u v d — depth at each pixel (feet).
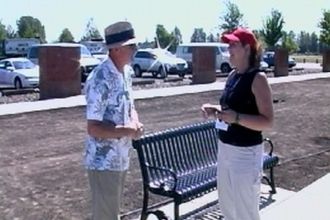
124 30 13.19
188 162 20.65
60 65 67.21
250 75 14.15
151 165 18.69
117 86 13.26
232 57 14.40
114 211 13.84
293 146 36.68
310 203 22.31
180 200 17.75
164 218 18.35
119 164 13.65
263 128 14.06
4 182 25.95
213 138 22.36
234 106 14.34
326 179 26.50
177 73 118.73
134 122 13.80
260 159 14.79
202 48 96.43
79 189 24.95
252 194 14.78
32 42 156.97
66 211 21.76
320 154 33.96
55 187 25.23
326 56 142.92
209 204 21.89
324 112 56.29
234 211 15.11
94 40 161.07
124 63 13.39
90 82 13.17
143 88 82.79
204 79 96.89
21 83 84.48
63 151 33.55
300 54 317.83
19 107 54.75
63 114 50.93
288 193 23.98
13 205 22.43
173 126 45.47
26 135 39.22
